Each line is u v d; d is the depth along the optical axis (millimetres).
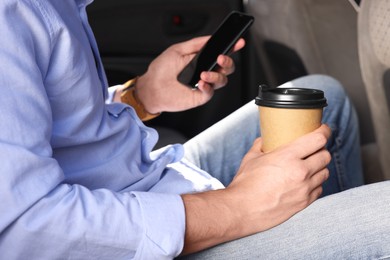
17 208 1058
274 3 2273
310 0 2127
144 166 1482
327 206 1255
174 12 2701
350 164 1898
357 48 2145
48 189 1084
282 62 2461
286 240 1214
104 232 1121
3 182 1040
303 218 1248
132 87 1898
